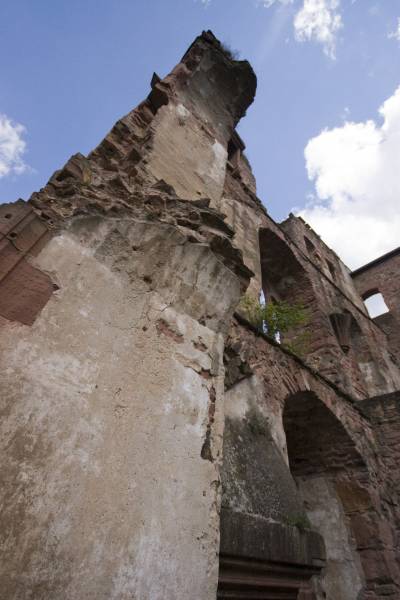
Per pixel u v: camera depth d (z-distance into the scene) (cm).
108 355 201
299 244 1335
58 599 129
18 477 139
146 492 178
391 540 524
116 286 230
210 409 247
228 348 390
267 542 245
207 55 788
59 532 141
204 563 183
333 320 992
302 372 537
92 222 238
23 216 203
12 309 173
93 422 175
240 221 819
